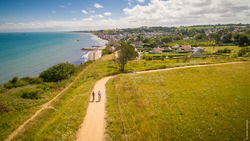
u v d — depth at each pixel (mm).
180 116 20219
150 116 20750
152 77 40500
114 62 73562
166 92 29031
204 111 20953
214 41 164125
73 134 17922
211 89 28625
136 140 16547
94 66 68562
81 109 23719
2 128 20547
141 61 81562
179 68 49438
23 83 39656
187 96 26391
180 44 170875
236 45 127875
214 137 15867
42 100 29281
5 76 64812
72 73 53031
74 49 163125
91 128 19047
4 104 25109
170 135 16828
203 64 53156
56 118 22094
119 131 18250
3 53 119875
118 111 22750
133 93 29281
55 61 97062
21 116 23391
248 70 39281
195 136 16281
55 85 38000
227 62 53750
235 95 24984
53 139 17188
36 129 20578
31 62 91625
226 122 18094
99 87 35250
